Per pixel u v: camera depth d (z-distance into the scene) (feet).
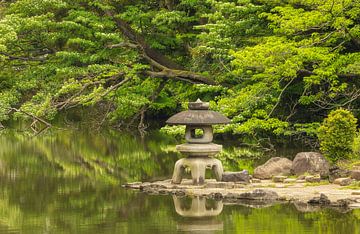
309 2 98.53
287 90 110.93
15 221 62.64
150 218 62.75
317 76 98.48
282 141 116.98
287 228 57.06
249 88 105.50
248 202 69.15
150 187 78.69
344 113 80.02
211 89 115.75
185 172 90.48
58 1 125.90
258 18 115.96
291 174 80.64
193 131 78.33
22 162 107.34
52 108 124.16
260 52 96.78
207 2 119.03
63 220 62.80
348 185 73.00
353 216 61.11
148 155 113.09
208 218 62.03
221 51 116.37
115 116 148.25
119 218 63.10
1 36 120.78
